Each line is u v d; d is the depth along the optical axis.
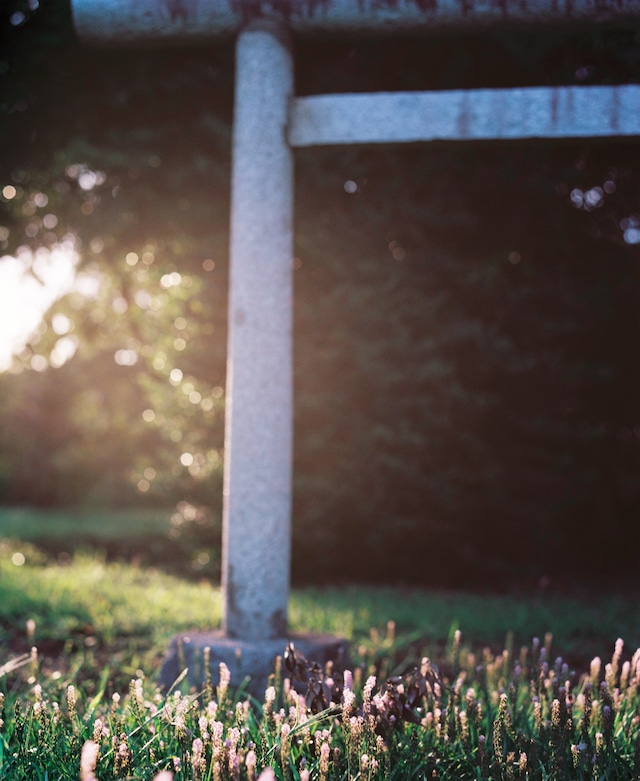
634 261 10.40
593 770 2.82
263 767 2.78
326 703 3.20
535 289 9.96
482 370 9.68
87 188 9.06
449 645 5.57
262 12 4.56
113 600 7.06
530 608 7.10
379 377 9.05
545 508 9.91
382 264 9.26
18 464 24.03
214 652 4.24
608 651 5.73
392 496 9.17
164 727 3.02
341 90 8.59
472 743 3.08
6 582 7.55
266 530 4.44
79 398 23.50
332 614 6.62
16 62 8.11
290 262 4.68
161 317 10.16
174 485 9.81
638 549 10.91
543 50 8.73
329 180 8.73
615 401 10.67
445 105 4.56
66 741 2.97
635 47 8.91
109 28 4.66
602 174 9.78
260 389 4.48
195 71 8.38
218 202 8.82
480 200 9.66
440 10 4.48
